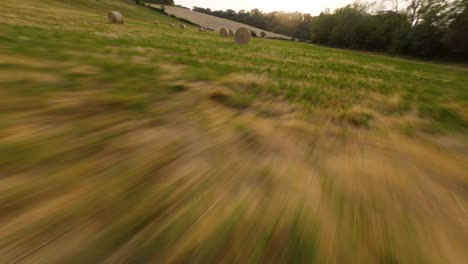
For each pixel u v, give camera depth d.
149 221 1.85
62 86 4.38
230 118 4.52
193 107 4.70
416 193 2.67
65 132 2.93
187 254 1.64
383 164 3.31
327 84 9.02
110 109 3.88
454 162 3.52
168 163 2.71
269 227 1.94
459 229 2.14
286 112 5.37
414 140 4.33
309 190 2.53
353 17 71.50
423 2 49.94
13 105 3.35
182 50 12.66
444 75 21.33
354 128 4.77
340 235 1.93
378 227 2.06
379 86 9.76
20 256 1.50
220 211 2.05
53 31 12.23
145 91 4.96
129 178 2.30
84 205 1.89
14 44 7.09
